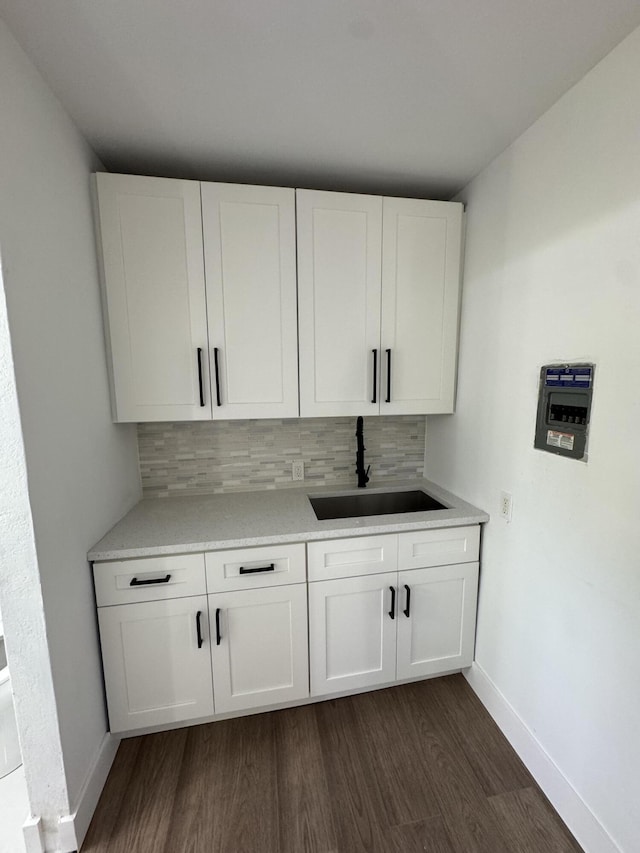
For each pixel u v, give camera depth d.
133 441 1.83
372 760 1.42
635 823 1.01
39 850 1.12
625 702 1.03
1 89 0.93
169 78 1.11
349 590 1.58
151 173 1.62
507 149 1.46
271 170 1.61
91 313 1.39
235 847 1.16
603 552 1.09
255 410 1.65
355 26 0.95
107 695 1.40
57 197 1.18
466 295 1.76
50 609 1.08
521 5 0.90
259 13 0.91
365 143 1.44
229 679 1.51
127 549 1.35
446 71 1.09
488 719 1.60
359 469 2.07
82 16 0.92
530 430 1.37
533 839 1.18
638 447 0.98
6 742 1.35
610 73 1.03
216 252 1.54
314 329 1.65
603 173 1.06
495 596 1.60
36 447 1.04
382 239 1.67
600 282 1.08
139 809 1.26
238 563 1.46
